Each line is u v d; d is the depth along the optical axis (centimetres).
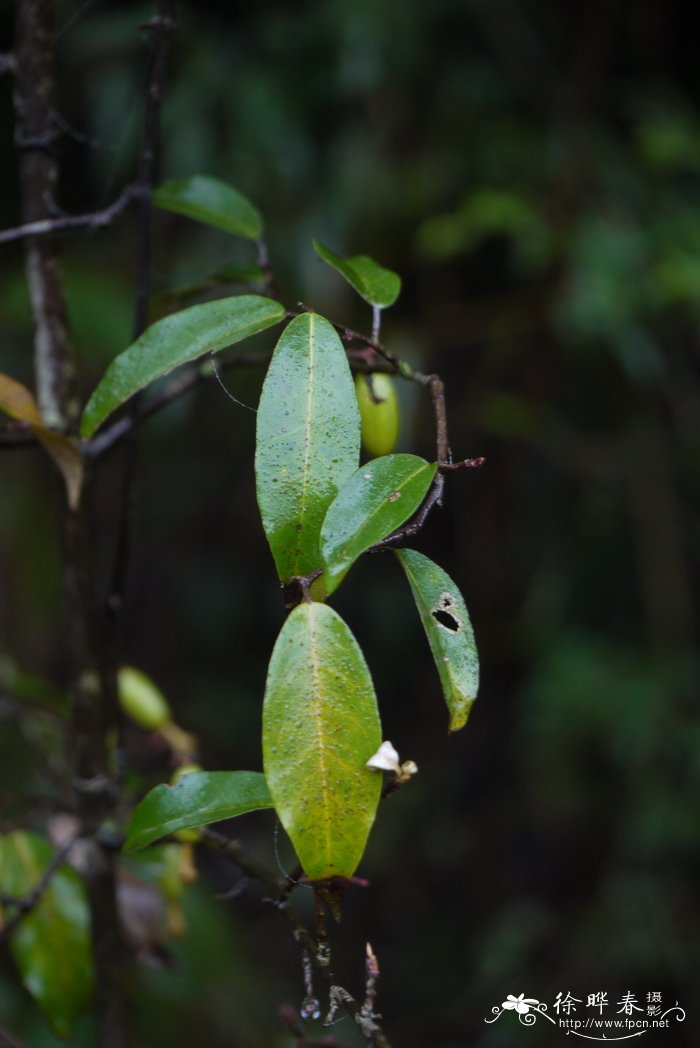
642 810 160
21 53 73
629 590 177
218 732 193
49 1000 76
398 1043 174
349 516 58
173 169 145
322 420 59
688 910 161
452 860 187
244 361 75
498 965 165
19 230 72
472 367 172
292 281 151
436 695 191
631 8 159
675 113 154
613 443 168
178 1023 134
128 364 64
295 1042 68
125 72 145
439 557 188
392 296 67
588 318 141
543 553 179
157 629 197
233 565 198
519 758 184
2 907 75
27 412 67
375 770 58
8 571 162
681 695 160
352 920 188
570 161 152
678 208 157
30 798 80
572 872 177
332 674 58
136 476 76
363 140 152
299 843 58
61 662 170
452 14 156
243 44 149
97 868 75
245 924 182
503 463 174
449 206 159
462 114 157
